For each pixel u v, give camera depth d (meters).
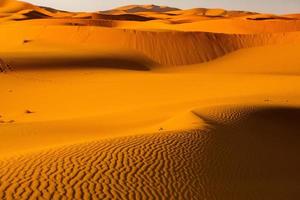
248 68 55.09
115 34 64.44
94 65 47.16
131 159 11.27
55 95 32.50
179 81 37.47
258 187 10.84
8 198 8.31
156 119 20.88
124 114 23.52
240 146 14.48
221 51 64.00
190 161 11.75
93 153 11.61
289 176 12.38
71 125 20.36
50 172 9.95
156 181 10.03
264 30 95.25
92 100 30.61
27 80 37.28
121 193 9.07
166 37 63.91
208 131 15.43
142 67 53.69
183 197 9.40
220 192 10.09
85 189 9.05
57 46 60.09
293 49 60.97
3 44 65.44
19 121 24.58
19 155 11.56
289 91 31.92
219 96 29.83
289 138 18.06
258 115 20.80
